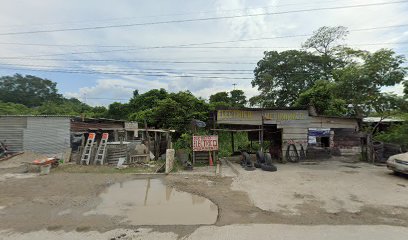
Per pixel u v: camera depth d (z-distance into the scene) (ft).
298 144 47.65
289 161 46.24
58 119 59.26
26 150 56.34
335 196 24.68
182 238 15.83
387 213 20.21
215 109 46.91
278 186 28.43
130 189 27.76
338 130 54.29
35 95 178.50
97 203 22.90
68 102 184.65
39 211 20.77
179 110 73.87
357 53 60.03
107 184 29.96
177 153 44.34
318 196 24.63
